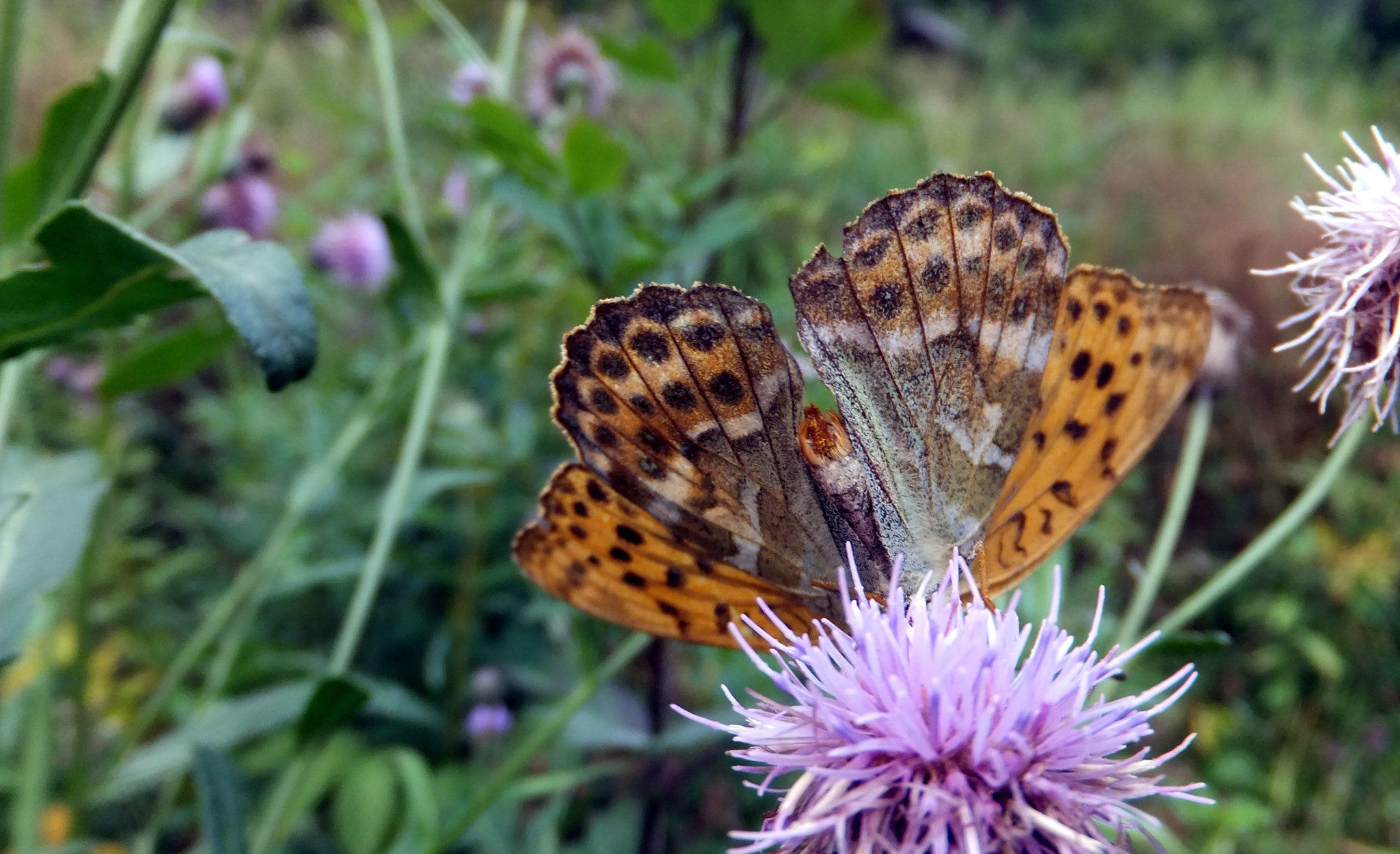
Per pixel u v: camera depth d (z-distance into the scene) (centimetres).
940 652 8
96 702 19
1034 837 8
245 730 14
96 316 10
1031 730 8
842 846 8
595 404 9
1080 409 10
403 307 17
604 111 21
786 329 17
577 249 15
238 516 23
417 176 28
